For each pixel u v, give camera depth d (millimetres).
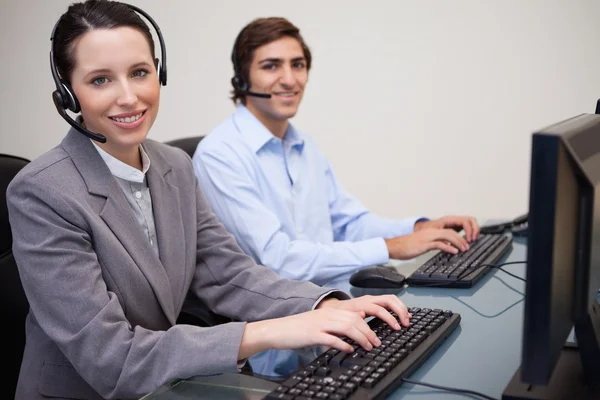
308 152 2166
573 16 2971
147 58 1285
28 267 1202
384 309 1175
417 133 3230
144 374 1107
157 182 1424
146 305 1317
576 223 824
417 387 948
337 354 1016
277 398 883
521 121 3109
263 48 2033
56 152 1303
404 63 3184
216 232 1520
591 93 3006
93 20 1244
